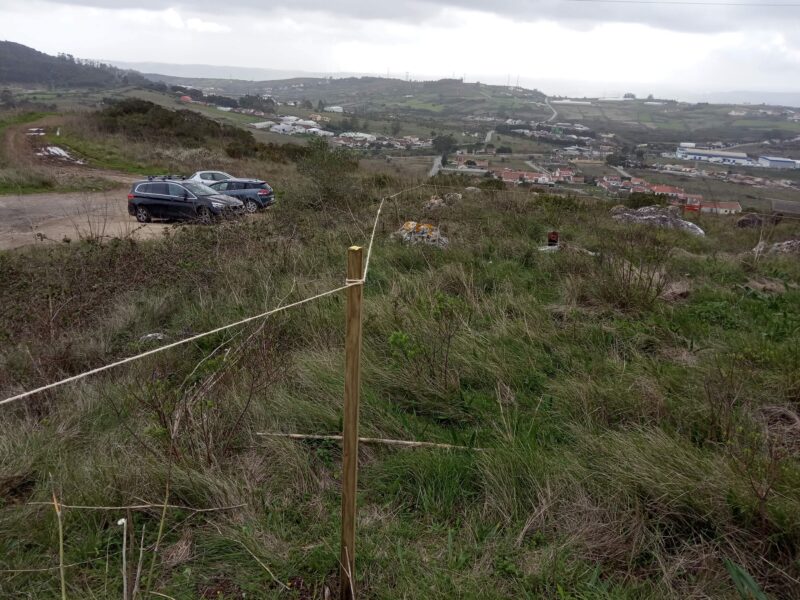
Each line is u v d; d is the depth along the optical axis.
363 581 2.37
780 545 2.43
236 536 2.58
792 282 7.76
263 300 5.88
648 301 5.73
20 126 37.28
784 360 4.27
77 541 2.61
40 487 3.00
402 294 5.78
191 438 3.22
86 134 34.16
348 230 9.00
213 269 6.92
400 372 4.07
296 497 2.93
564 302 5.86
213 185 16.73
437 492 2.93
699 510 2.61
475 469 3.04
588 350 4.64
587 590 2.29
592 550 2.51
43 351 4.78
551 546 2.50
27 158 26.11
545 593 2.29
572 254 7.52
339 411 3.64
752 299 6.39
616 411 3.61
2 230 13.98
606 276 6.33
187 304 6.20
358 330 1.91
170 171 26.14
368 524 2.71
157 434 3.10
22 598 2.31
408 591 2.28
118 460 3.14
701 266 7.95
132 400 3.84
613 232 9.73
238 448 3.35
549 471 2.90
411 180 17.03
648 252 7.70
